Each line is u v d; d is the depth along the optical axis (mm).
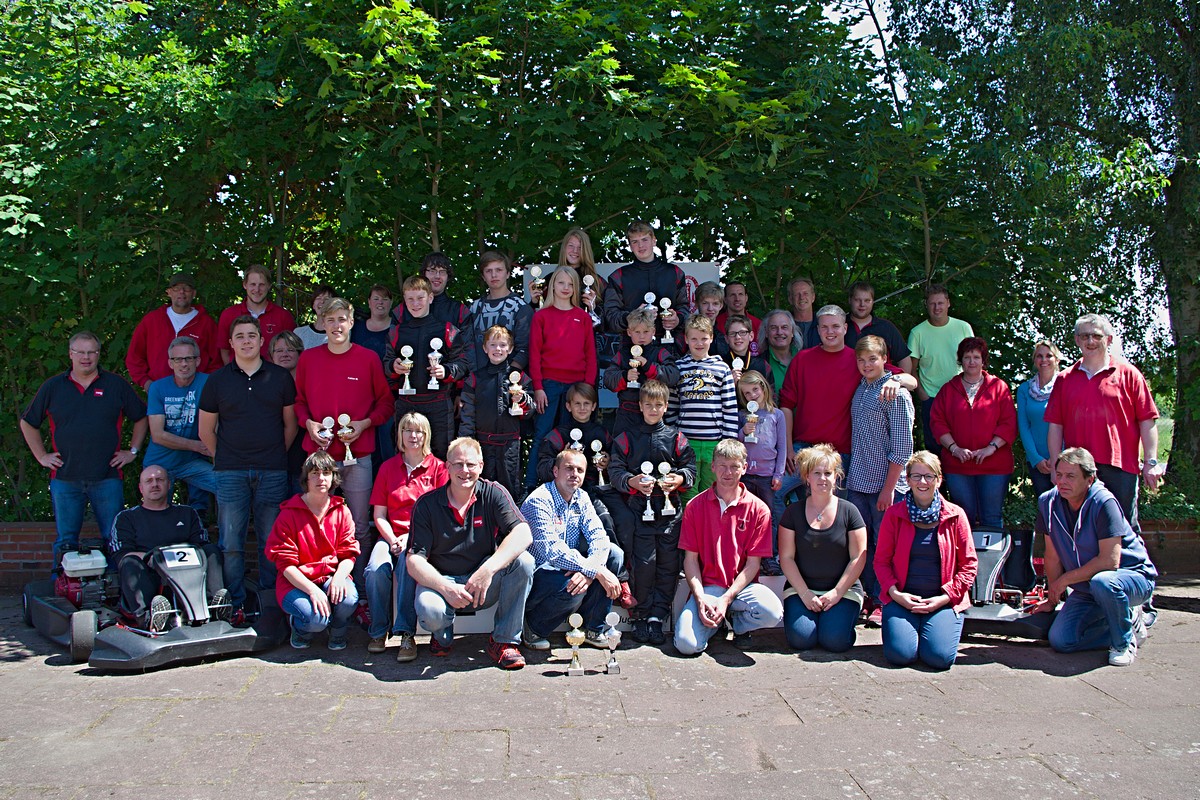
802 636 5555
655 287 6793
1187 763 3811
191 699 4629
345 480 6219
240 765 3795
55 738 4102
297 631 5516
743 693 4723
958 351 6859
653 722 4289
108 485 6820
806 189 7488
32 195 7625
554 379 6500
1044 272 8305
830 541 5641
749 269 8164
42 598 6055
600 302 6941
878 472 6289
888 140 7598
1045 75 8375
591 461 6191
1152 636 5871
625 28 7254
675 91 7273
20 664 5293
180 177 7379
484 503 5316
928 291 7555
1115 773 3713
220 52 7289
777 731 4172
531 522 5598
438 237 7965
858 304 7188
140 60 7570
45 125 7457
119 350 7598
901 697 4652
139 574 5531
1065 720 4316
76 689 4797
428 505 5297
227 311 7254
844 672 5102
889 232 7949
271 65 6898
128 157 6941
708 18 7609
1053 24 8406
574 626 5109
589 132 7281
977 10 8984
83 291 7570
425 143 6789
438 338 6203
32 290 7270
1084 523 5461
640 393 5980
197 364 6801
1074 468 5441
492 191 7078
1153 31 8805
